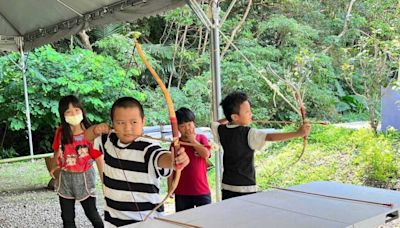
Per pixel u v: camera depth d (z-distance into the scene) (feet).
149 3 14.44
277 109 34.37
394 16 26.81
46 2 18.02
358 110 36.27
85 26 17.95
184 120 9.60
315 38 36.27
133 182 6.92
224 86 33.94
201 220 6.39
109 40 35.73
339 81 38.22
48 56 32.53
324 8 38.70
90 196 11.30
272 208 6.96
